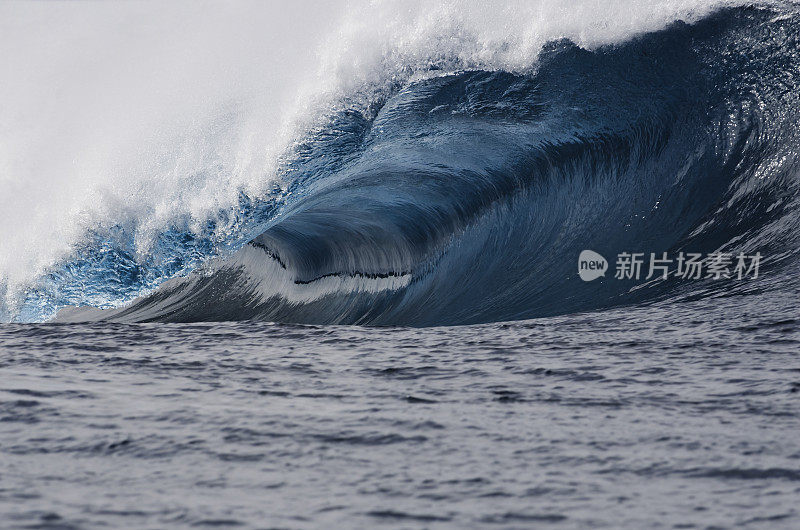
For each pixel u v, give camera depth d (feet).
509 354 57.26
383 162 125.80
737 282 80.74
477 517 25.11
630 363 52.49
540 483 28.81
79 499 26.68
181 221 128.67
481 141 125.70
